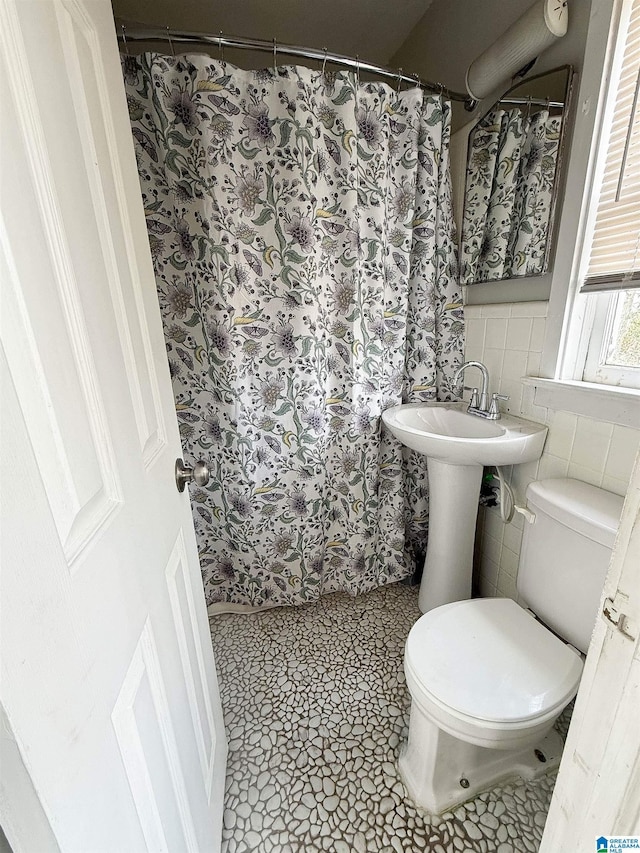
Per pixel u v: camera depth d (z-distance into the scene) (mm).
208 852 798
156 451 684
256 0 1468
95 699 383
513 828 941
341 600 1725
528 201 1186
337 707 1250
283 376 1415
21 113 336
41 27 381
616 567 409
